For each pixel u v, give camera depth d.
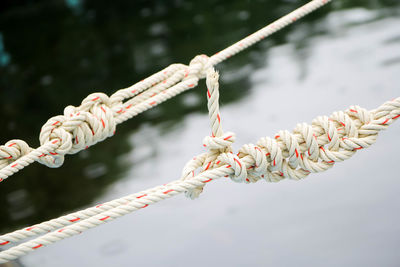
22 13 6.30
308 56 3.81
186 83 1.35
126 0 6.12
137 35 5.05
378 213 2.16
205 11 5.35
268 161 1.18
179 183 1.17
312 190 2.41
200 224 2.35
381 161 2.46
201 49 4.44
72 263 2.25
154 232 2.36
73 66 4.63
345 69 3.46
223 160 1.17
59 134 1.21
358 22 4.10
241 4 5.34
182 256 2.17
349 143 1.18
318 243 2.07
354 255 1.97
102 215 1.15
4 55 5.16
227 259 2.10
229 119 3.22
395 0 4.29
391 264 1.88
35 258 2.31
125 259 2.22
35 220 2.67
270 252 2.08
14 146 1.21
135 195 1.17
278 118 3.11
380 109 1.19
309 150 1.18
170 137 3.20
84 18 5.85
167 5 5.73
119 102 1.30
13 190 2.95
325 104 3.12
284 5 5.04
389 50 3.54
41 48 5.20
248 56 4.08
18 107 4.05
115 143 3.25
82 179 2.94
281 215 2.28
